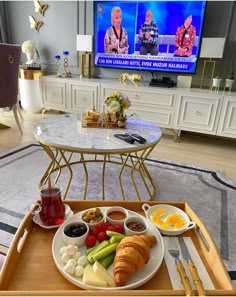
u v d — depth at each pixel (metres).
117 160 2.43
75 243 0.80
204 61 3.05
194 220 0.96
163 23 3.00
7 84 2.68
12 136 2.92
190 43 2.95
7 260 0.71
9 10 4.12
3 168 2.13
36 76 3.75
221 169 2.36
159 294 0.62
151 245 0.82
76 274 0.69
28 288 0.67
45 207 0.91
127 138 1.53
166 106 2.97
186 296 0.62
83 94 3.40
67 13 3.70
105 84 3.20
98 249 0.77
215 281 0.72
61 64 4.02
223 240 1.40
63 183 1.95
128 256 0.70
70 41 3.84
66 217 0.96
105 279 0.67
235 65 3.00
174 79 3.33
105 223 0.90
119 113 1.83
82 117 1.94
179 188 1.96
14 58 2.68
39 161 2.31
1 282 0.64
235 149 2.94
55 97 3.64
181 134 3.39
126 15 3.16
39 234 0.89
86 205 1.06
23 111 4.06
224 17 2.89
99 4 3.26
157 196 1.83
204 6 2.76
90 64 3.66
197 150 2.84
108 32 3.34
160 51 3.13
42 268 0.74
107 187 1.92
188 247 0.86
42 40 4.05
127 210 1.01
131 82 3.32
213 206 1.74
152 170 2.25
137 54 3.28
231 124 2.74
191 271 0.71
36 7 3.86
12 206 1.60
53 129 1.70
